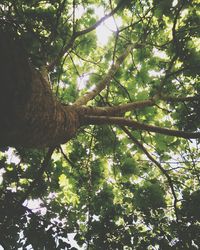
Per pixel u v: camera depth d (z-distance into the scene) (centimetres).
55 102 240
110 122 343
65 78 606
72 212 440
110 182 539
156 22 563
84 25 581
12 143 213
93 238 398
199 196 412
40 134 225
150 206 449
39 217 387
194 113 495
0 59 174
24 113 192
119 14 555
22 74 184
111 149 571
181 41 498
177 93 564
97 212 469
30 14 448
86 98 372
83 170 555
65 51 416
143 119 570
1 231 372
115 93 596
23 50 190
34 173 461
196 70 515
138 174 547
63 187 535
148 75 578
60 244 376
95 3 568
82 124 325
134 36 584
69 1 536
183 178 571
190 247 382
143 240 396
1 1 416
